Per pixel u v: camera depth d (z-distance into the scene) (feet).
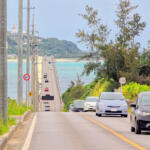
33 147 109.19
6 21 143.23
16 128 158.51
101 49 550.36
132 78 504.84
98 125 184.03
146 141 122.01
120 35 545.44
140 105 147.02
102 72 558.15
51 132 151.23
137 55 536.01
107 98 257.55
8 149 105.19
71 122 202.08
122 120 219.00
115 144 114.52
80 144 115.14
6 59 144.25
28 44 385.91
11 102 279.08
